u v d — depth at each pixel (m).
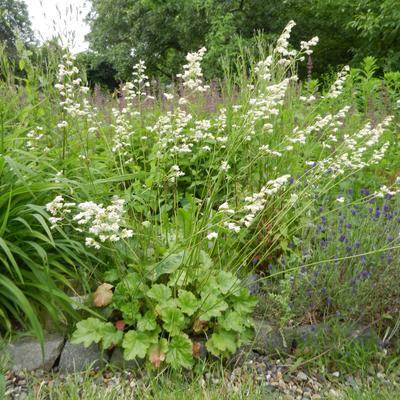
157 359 2.25
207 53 11.26
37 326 2.19
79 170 3.15
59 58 3.36
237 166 3.48
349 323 2.53
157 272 2.44
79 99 3.31
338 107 4.68
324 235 2.96
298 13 13.73
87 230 2.69
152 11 15.89
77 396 2.05
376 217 3.00
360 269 2.66
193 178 3.87
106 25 17.12
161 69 18.38
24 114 3.11
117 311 2.52
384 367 2.45
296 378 2.36
